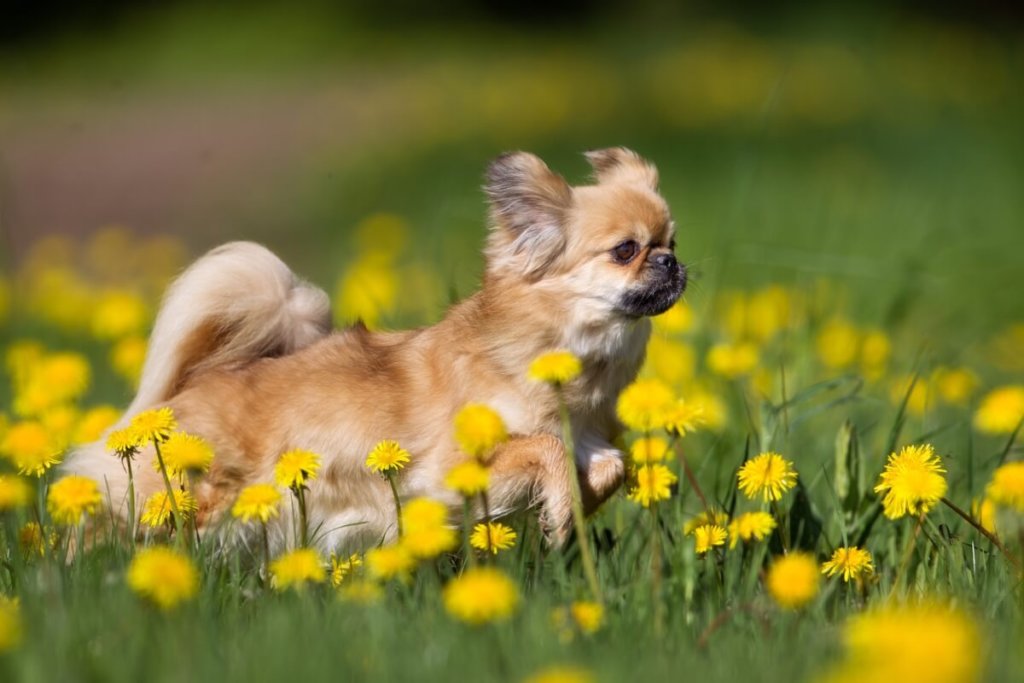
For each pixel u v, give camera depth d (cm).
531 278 978
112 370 1533
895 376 1308
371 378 991
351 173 3450
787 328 1373
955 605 687
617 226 989
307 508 979
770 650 638
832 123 3338
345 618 675
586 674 563
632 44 5069
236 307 1042
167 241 2548
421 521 712
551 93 4012
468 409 768
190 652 612
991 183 2608
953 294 1775
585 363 976
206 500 971
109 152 4116
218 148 4088
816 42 4762
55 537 834
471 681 598
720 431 1094
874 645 499
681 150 3247
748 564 814
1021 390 1064
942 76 3956
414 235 2534
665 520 888
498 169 1002
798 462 1027
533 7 6300
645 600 713
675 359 1231
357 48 5862
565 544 903
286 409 988
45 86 5366
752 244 1570
